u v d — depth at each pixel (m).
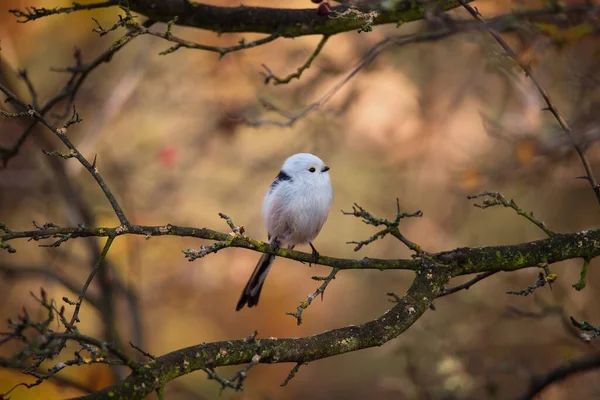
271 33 8.38
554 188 13.64
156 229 6.02
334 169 15.77
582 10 7.07
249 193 15.09
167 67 14.68
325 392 17.47
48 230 5.59
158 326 15.91
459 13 9.33
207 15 8.26
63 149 12.28
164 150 13.42
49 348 4.45
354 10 7.12
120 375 11.03
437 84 13.85
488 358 12.21
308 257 6.63
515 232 14.73
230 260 14.46
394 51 12.09
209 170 15.09
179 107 14.76
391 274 15.66
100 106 14.51
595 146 11.45
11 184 13.17
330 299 17.41
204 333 16.03
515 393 12.09
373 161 15.13
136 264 13.23
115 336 11.20
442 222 14.44
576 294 12.72
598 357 8.88
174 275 14.33
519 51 7.80
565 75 9.86
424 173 14.59
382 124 13.32
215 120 13.53
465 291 12.98
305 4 13.36
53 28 12.34
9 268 11.41
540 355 12.72
